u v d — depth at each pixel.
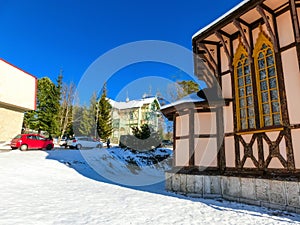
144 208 5.29
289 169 5.24
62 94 28.62
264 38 6.36
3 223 3.77
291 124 5.39
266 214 4.87
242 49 7.02
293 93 5.46
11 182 7.73
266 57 6.28
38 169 10.51
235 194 6.23
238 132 6.60
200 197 6.89
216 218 4.60
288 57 5.68
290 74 5.58
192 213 4.98
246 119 6.55
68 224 3.90
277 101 5.85
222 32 7.34
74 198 6.04
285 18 5.92
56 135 27.39
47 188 7.31
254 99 6.34
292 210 4.95
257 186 5.73
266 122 6.03
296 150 5.21
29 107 21.53
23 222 3.88
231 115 6.99
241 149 6.46
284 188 5.16
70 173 10.84
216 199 6.54
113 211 4.91
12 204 5.04
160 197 6.71
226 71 7.49
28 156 13.61
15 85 20.05
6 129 19.39
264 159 5.82
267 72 6.17
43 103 27.25
